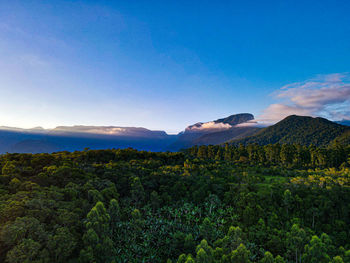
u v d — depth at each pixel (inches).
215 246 1977.1
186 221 2800.2
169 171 4180.6
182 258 1601.9
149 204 3093.0
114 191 2960.1
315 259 1726.1
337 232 2471.7
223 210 2933.1
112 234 2303.2
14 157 3831.2
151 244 2394.2
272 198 3009.4
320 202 2736.2
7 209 1615.4
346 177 3513.8
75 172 3166.8
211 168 4665.4
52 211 1852.9
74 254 1663.4
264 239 2327.8
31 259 1342.3
